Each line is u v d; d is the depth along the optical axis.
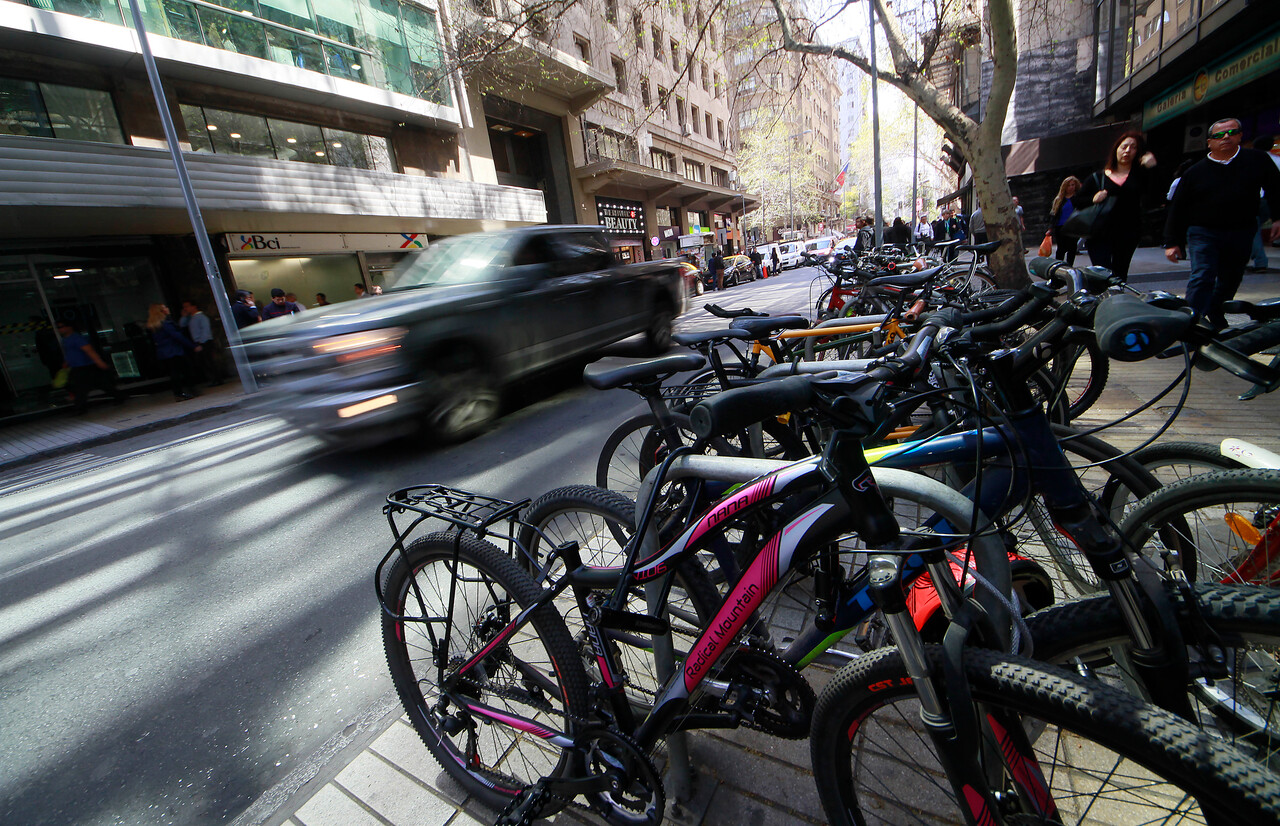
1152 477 1.70
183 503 4.73
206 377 12.00
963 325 1.38
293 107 12.92
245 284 12.75
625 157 24.00
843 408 1.02
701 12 9.41
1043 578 1.50
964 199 27.08
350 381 4.53
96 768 2.06
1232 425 3.23
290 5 12.02
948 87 23.77
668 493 1.69
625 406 5.96
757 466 1.40
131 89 10.55
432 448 5.29
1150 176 4.64
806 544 1.20
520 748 1.79
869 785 1.43
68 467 6.87
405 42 14.38
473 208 16.20
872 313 5.18
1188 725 0.86
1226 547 1.54
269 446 6.30
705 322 11.30
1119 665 1.25
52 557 4.02
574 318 6.54
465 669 1.63
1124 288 1.14
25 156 8.48
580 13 21.34
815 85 10.55
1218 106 12.44
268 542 3.77
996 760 1.10
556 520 1.90
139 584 3.43
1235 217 4.11
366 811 1.68
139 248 11.64
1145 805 1.12
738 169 41.19
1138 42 13.52
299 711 2.22
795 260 32.62
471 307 5.24
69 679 2.58
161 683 2.48
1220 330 1.19
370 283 14.95
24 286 10.48
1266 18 9.12
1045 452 1.21
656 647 1.53
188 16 10.55
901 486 1.34
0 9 8.58
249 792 1.88
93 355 10.48
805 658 1.44
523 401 6.72
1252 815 0.77
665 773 1.64
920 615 1.23
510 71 17.02
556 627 1.50
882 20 7.74
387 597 1.76
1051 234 6.20
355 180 13.03
